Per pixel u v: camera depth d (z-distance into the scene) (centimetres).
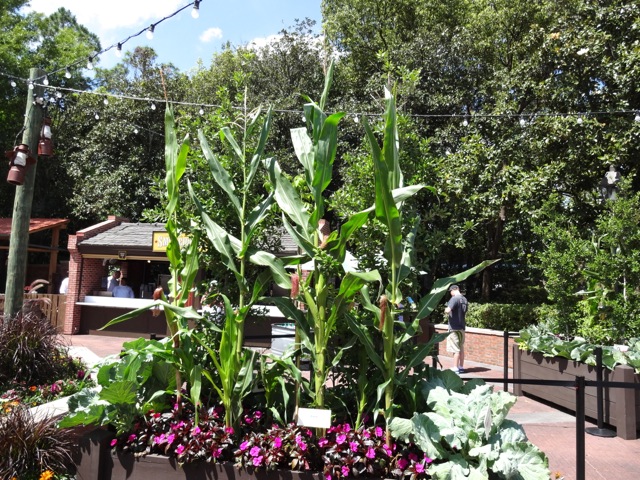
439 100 1817
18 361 752
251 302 433
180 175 447
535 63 1547
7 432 450
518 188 1399
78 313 1622
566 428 705
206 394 482
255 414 447
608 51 1468
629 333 812
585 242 899
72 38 2897
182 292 443
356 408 464
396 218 401
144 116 2378
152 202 2375
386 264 469
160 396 462
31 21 2695
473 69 1950
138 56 2458
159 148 2395
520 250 2112
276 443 389
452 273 2444
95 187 2280
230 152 516
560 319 897
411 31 2109
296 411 417
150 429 425
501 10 1883
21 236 887
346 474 370
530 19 1852
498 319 1450
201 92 2383
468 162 1502
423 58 1928
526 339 915
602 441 645
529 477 351
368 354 413
